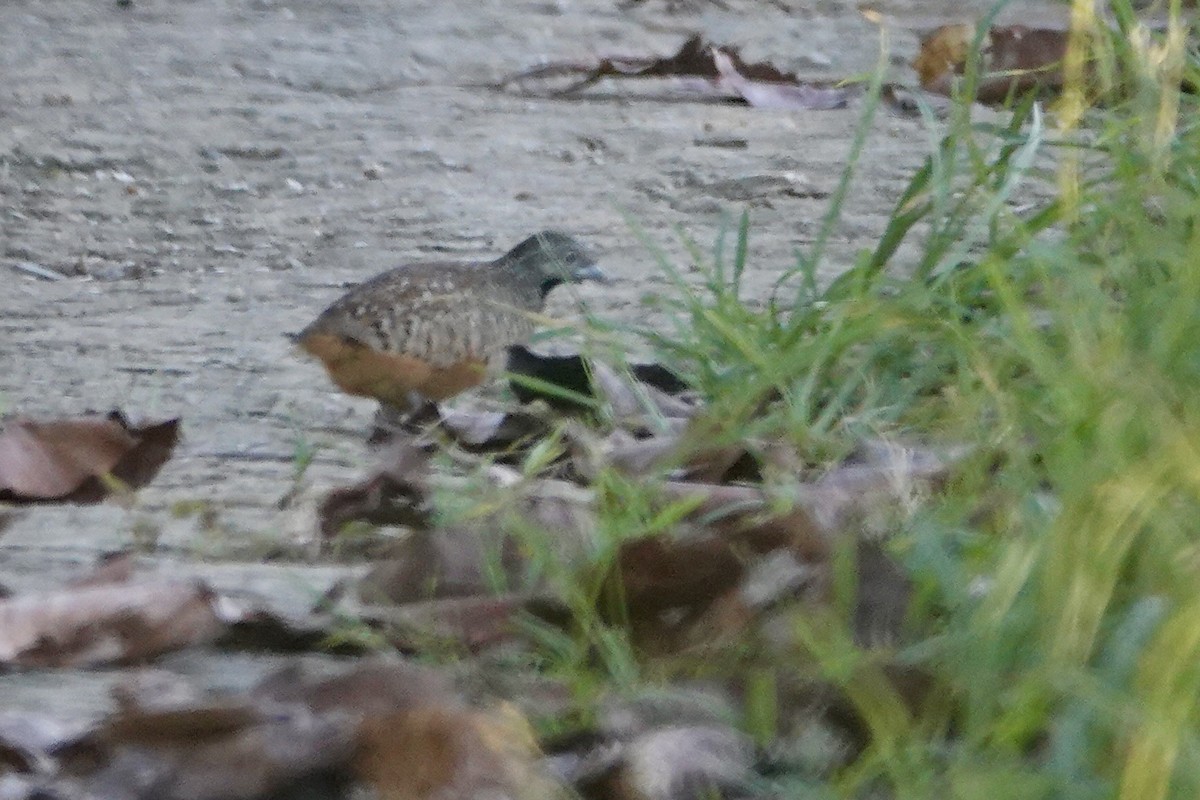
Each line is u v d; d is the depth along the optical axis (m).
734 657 6.11
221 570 7.70
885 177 15.72
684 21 23.75
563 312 12.21
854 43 22.09
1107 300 7.95
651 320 12.06
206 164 17.22
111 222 15.41
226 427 10.20
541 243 12.29
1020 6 22.98
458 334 10.57
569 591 6.45
